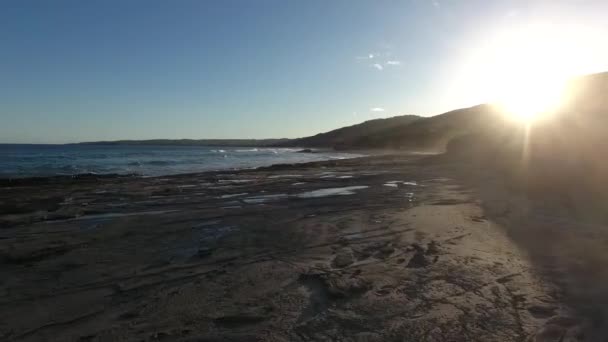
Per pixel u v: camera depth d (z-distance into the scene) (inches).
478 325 158.9
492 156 930.1
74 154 2630.4
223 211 435.8
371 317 167.2
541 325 158.1
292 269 232.2
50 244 303.1
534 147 650.8
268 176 900.6
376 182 729.0
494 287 197.6
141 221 385.1
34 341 155.6
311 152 3511.3
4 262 260.1
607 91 1175.6
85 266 248.8
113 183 775.1
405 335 151.9
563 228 324.2
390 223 353.4
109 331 162.1
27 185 752.3
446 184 673.0
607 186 480.1
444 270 223.5
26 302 194.2
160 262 254.4
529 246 272.1
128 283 217.9
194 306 183.8
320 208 443.8
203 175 943.0
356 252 264.7
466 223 349.7
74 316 177.6
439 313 169.8
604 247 266.2
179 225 365.4
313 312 173.8
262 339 150.6
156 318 172.7
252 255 263.9
